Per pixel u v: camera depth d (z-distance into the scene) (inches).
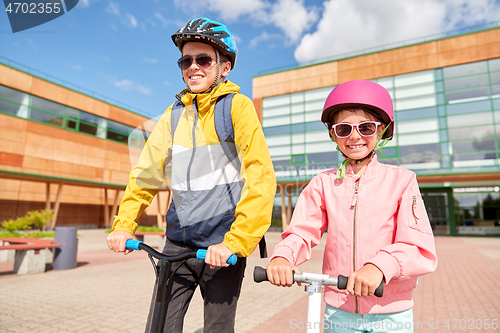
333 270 59.6
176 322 59.1
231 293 61.6
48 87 964.0
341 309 57.8
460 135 832.9
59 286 210.1
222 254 50.1
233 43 70.5
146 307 161.8
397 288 54.4
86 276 246.1
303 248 59.4
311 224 62.7
